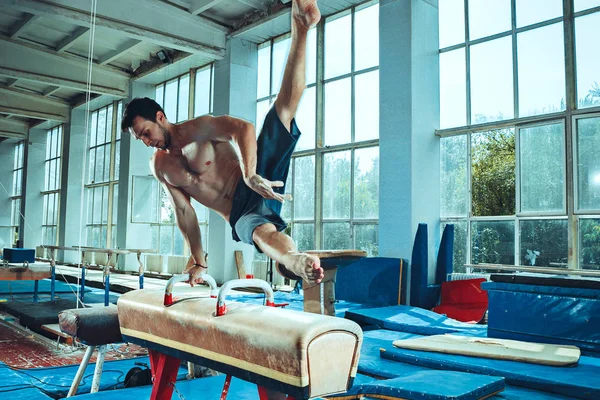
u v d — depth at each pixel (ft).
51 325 20.27
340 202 33.58
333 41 34.86
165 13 36.70
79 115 62.13
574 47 23.59
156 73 47.98
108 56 46.44
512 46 25.82
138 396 10.59
